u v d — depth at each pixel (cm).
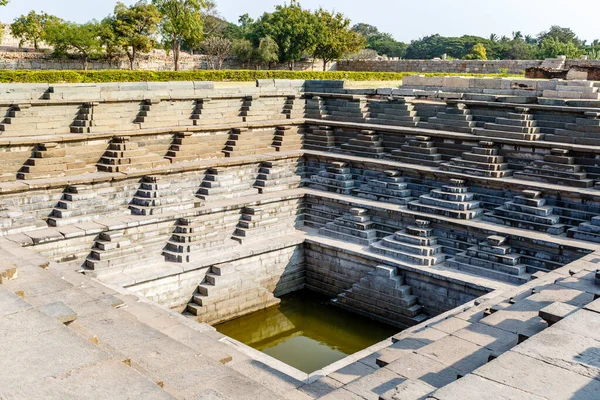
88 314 1276
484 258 2230
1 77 2995
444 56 5888
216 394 882
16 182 2275
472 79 3447
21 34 5597
